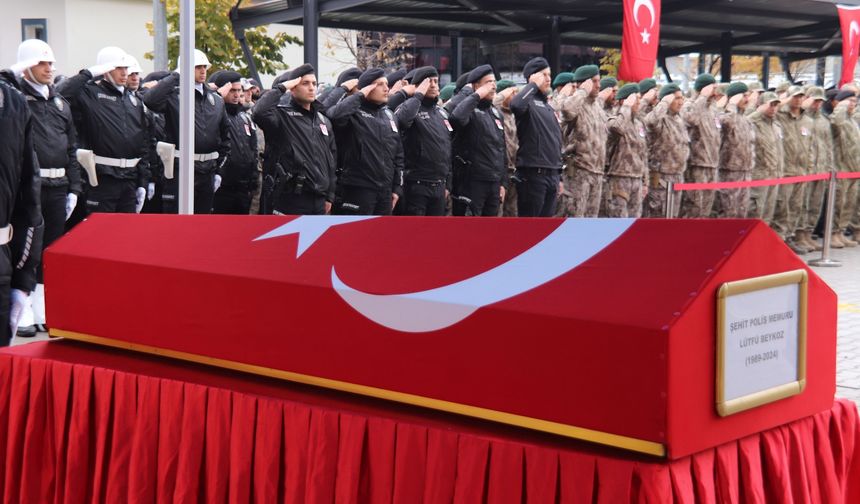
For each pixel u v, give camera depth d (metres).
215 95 8.48
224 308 2.85
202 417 2.79
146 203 8.83
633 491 2.06
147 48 19.50
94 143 7.46
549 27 15.44
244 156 8.98
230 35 16.78
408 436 2.39
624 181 10.80
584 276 2.23
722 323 2.09
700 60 21.03
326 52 22.92
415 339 2.42
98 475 3.00
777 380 2.28
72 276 3.28
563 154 10.45
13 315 4.41
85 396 3.03
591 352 2.12
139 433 2.91
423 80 8.89
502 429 2.33
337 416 2.51
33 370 3.16
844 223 13.12
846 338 7.13
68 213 6.87
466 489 2.28
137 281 3.09
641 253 2.21
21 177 4.36
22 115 4.27
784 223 12.44
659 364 2.02
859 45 15.38
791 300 2.30
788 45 19.75
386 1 13.07
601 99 11.33
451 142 9.44
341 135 8.34
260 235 2.93
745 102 11.91
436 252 2.52
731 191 11.85
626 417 2.07
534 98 9.77
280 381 2.83
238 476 2.70
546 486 2.17
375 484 2.46
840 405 2.59
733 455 2.21
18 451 3.19
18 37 18.62
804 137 12.38
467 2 13.38
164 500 2.87
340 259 2.67
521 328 2.23
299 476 2.58
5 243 4.28
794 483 2.38
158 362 3.08
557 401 2.18
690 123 11.52
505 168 9.70
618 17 14.73
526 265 2.35
